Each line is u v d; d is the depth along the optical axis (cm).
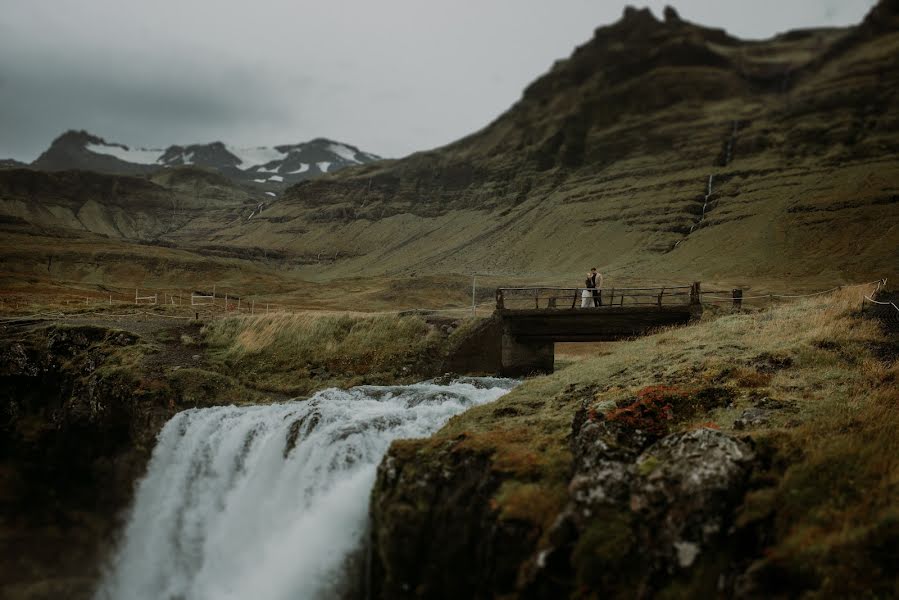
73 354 4153
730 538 1370
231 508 2691
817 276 13625
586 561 1434
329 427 2472
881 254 13838
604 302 9031
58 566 2806
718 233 18262
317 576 2053
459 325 4144
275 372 3981
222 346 4328
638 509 1477
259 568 2312
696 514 1405
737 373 2184
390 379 3819
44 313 5625
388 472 1934
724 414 1897
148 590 2648
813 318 2816
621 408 1934
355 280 19162
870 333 2483
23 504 3197
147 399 3409
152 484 3059
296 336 4256
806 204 17150
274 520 2411
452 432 2180
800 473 1458
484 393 3033
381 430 2422
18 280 13350
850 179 18062
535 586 1462
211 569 2558
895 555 1200
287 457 2552
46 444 3722
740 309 3603
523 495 1656
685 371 2288
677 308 3581
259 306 11200
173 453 3083
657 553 1395
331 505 2131
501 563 1577
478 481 1792
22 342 4219
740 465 1504
